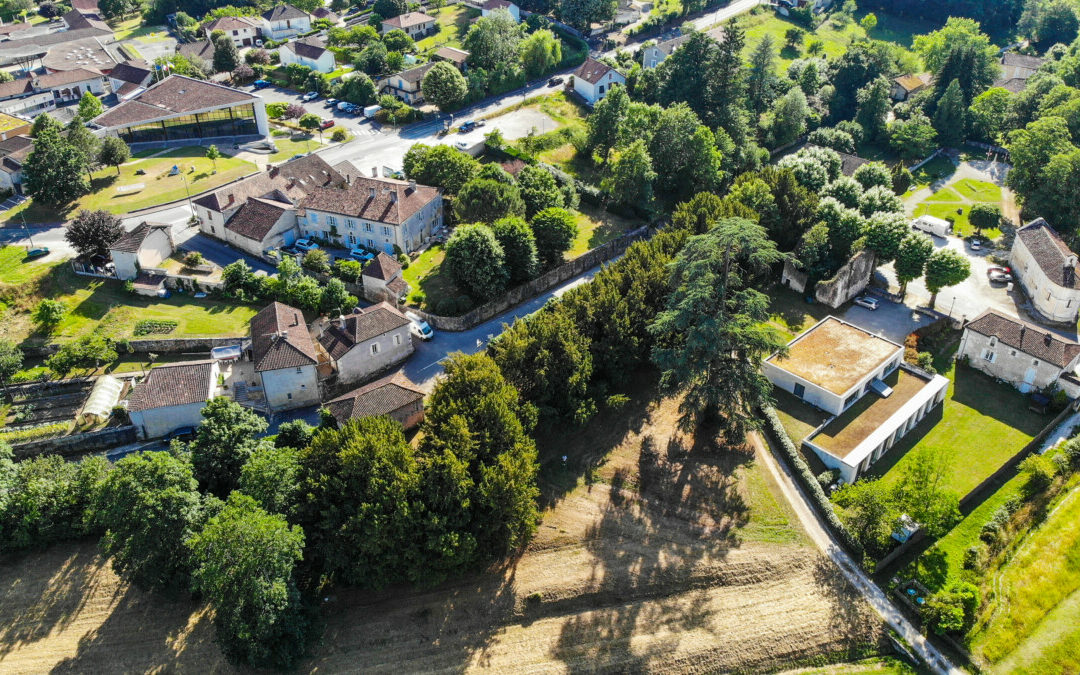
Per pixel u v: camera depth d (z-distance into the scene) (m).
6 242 120.94
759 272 104.94
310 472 70.50
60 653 66.19
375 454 69.00
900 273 112.12
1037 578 74.62
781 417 90.88
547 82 190.38
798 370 94.50
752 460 84.50
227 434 76.38
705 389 81.25
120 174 142.75
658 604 70.31
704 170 139.75
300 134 162.50
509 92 185.00
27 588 71.56
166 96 159.25
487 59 188.12
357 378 97.12
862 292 117.38
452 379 78.81
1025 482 84.19
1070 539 78.50
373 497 67.12
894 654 67.69
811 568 73.19
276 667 64.19
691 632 68.12
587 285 95.31
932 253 111.25
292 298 107.75
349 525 66.69
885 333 107.62
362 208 119.19
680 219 114.31
